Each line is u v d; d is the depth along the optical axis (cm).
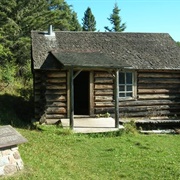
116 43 1928
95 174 928
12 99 2139
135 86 1798
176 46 2009
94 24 7150
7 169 812
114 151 1170
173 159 1091
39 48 1773
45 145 1175
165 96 1841
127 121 1655
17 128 1445
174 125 1708
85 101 2045
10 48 3316
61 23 3888
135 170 976
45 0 3966
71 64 1438
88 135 1398
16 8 3538
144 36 2053
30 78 2802
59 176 851
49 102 1667
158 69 1783
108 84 1759
